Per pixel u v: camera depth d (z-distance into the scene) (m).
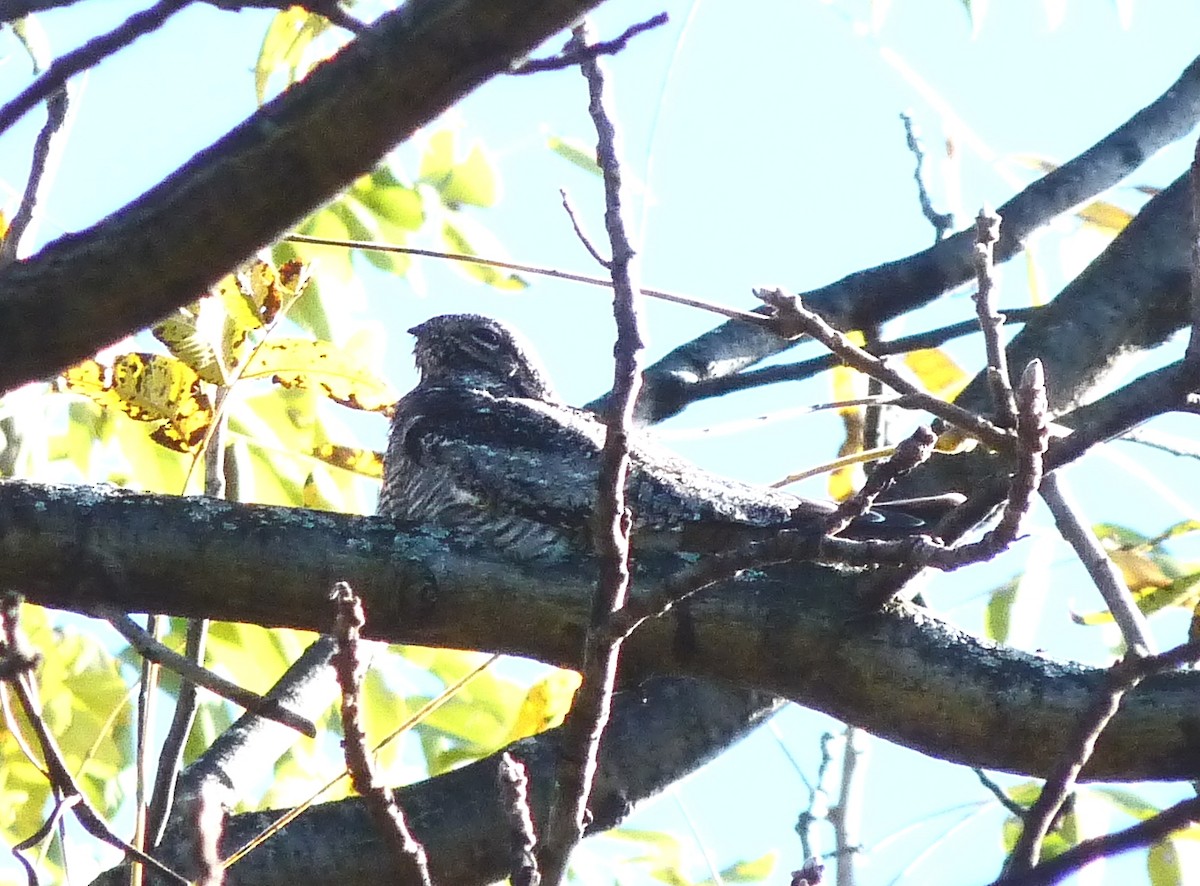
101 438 10.16
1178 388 5.88
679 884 10.54
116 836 5.75
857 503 5.32
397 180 10.41
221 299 7.86
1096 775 6.68
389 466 10.20
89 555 6.79
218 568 6.86
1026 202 11.12
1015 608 9.61
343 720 4.89
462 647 7.14
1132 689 6.60
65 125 6.30
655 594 5.27
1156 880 9.08
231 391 7.79
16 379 4.75
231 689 5.59
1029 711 6.64
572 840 5.37
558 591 7.04
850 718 6.96
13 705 9.47
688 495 9.01
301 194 4.52
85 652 9.91
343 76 4.38
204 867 4.70
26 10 3.86
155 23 4.00
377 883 8.46
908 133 11.15
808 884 5.67
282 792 10.07
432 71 4.32
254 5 4.12
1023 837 5.24
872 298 10.83
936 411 6.42
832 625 6.89
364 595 6.97
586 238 5.48
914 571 6.68
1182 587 9.86
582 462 9.37
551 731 9.08
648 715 9.19
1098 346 10.41
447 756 10.31
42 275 4.61
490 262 6.78
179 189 4.57
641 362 5.35
